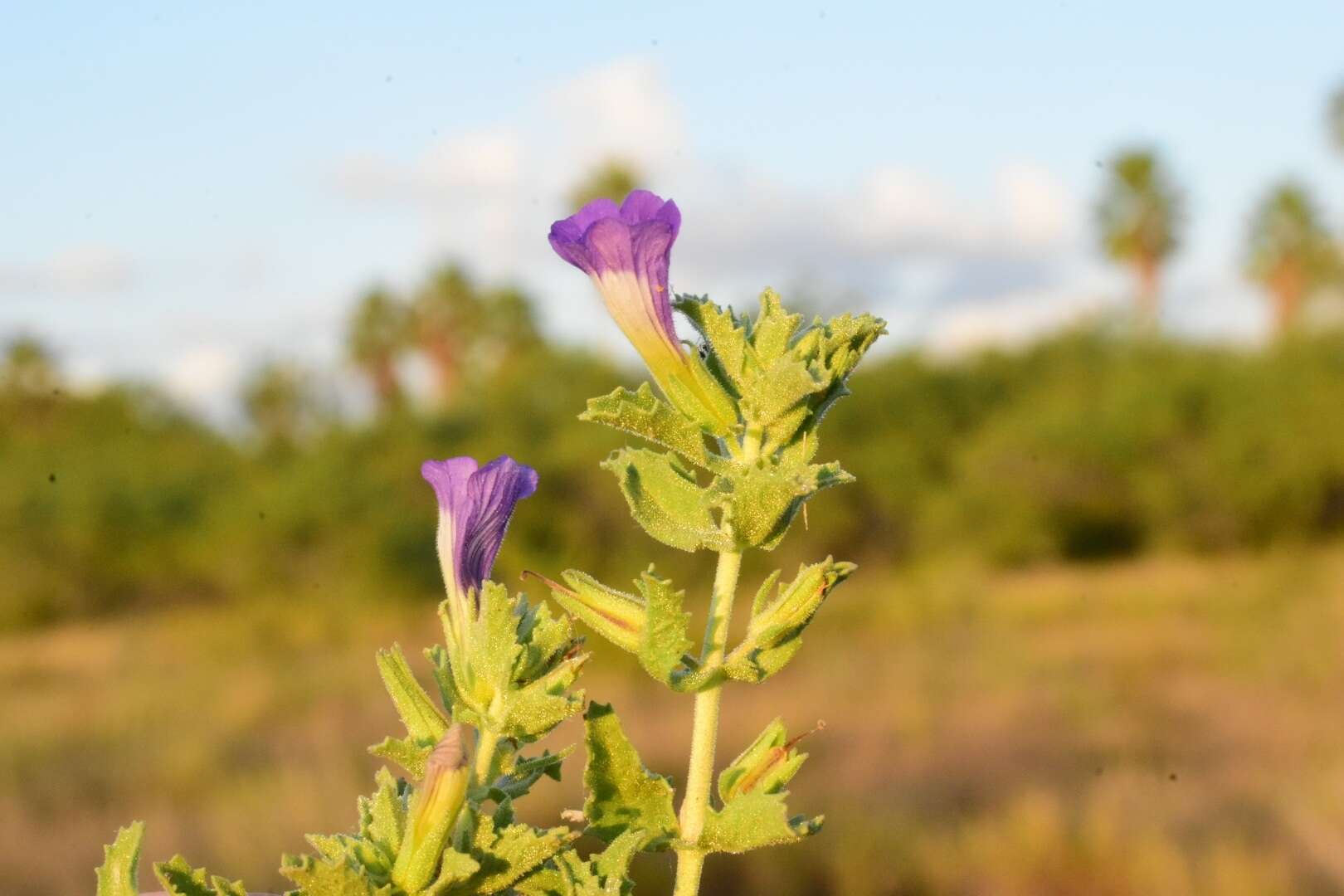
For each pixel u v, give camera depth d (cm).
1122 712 2045
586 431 3366
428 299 5853
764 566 3844
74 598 3978
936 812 1500
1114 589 3353
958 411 4409
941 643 2745
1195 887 1226
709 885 1299
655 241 248
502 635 227
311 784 1580
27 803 1587
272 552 3622
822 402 250
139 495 4006
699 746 238
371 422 4175
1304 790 1507
